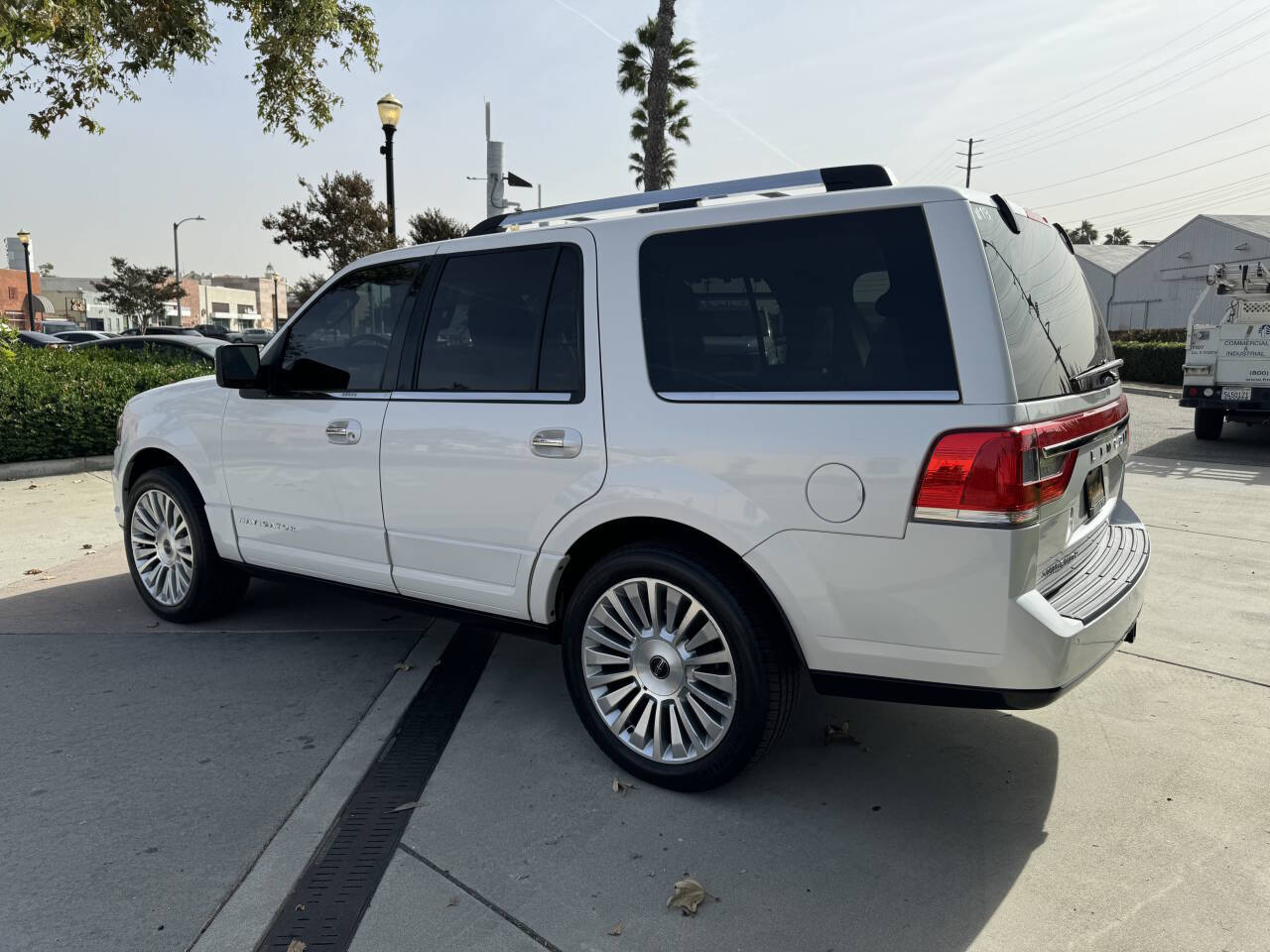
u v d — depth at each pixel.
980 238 2.62
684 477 2.93
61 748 3.37
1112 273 48.22
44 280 88.00
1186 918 2.44
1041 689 2.57
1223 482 9.16
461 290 3.59
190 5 11.27
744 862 2.70
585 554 3.37
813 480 2.71
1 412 8.98
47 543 6.48
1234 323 11.70
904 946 2.34
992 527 2.48
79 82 11.48
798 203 2.87
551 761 3.33
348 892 2.54
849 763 3.32
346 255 18.73
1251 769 3.25
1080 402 2.88
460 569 3.54
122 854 2.70
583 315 3.22
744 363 2.90
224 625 4.79
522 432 3.28
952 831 2.87
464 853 2.74
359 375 3.87
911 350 2.63
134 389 10.14
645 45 22.83
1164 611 4.95
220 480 4.38
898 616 2.65
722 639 2.91
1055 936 2.37
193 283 91.44
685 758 3.06
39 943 2.31
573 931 2.39
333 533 3.95
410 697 3.82
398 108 14.19
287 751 3.37
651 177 14.47
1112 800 3.05
